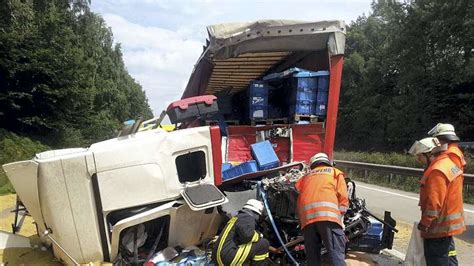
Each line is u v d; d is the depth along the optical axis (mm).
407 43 31391
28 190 4852
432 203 4527
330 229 4617
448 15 27469
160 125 6766
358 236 5848
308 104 7086
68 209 4750
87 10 33594
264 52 7391
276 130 7098
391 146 32844
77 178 4730
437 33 28062
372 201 11328
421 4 29906
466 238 7254
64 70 22406
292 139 7031
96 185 4797
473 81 26281
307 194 4777
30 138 21562
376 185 15328
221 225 5855
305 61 7953
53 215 4742
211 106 6355
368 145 38219
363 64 43812
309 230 4766
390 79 39344
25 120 21297
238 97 9875
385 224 5992
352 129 41531
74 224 4785
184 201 5184
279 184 5613
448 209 4617
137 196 4941
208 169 5434
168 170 5121
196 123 7672
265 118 7613
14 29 20344
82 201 4770
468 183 11883
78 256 4895
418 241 5023
